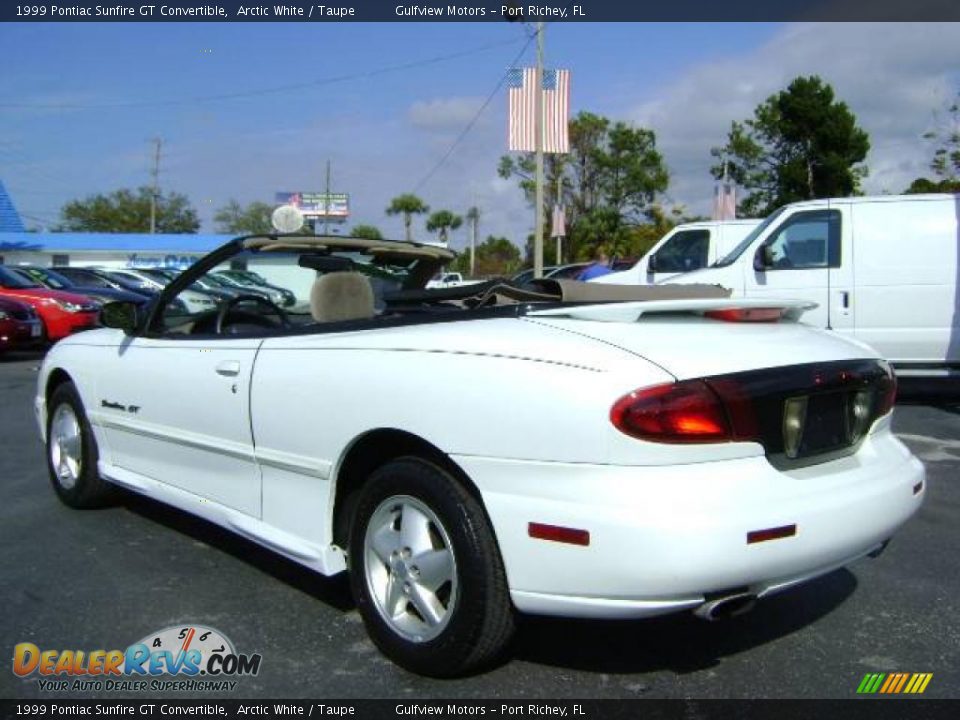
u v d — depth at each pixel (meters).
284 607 3.90
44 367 5.59
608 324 3.04
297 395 3.60
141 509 5.48
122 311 4.79
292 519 3.71
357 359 3.38
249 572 4.35
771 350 3.08
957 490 5.93
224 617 3.79
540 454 2.81
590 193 46.34
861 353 3.42
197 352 4.25
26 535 4.96
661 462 2.71
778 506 2.80
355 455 3.49
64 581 4.22
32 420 8.83
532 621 3.71
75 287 19.19
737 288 9.80
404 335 3.32
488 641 3.03
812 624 3.71
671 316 3.13
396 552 3.27
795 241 9.66
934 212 9.23
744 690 3.14
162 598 4.00
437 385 3.07
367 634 3.60
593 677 3.24
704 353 2.92
